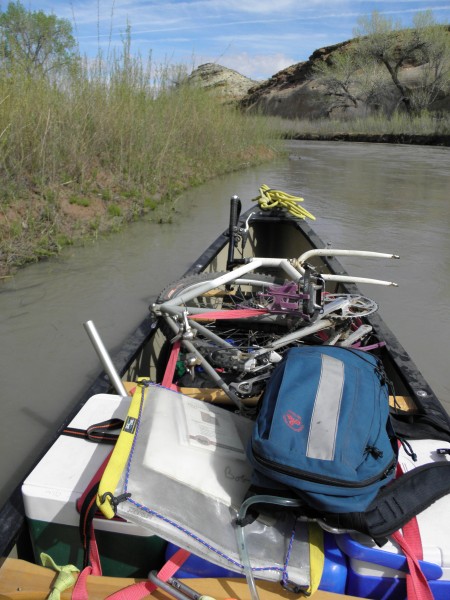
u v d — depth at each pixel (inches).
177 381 108.5
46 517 63.0
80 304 185.0
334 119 1675.7
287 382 68.1
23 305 183.0
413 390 92.3
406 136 1210.6
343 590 60.4
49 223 254.1
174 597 57.9
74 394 133.6
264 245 239.6
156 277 212.7
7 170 255.9
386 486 64.0
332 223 321.4
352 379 69.4
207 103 535.5
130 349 104.8
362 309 118.9
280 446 60.4
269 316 123.1
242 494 64.7
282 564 59.1
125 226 287.4
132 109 362.0
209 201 370.6
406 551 58.4
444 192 446.9
